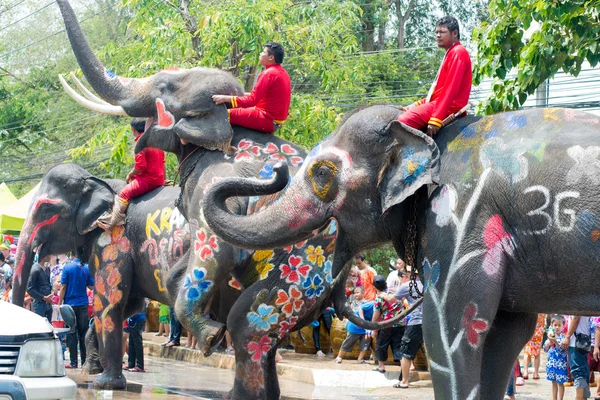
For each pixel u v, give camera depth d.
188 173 8.91
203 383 12.17
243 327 8.16
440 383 5.56
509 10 9.87
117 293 10.81
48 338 7.05
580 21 9.46
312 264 8.15
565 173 5.30
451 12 31.36
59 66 35.28
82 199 11.47
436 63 27.78
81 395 10.29
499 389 6.16
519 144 5.52
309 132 17.08
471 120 5.91
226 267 8.31
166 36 16.89
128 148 17.14
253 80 17.67
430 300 5.66
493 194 5.48
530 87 9.82
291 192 6.25
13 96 35.78
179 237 9.83
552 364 11.20
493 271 5.44
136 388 11.20
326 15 19.17
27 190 34.47
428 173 5.66
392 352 14.30
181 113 8.84
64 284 13.70
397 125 5.84
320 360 14.90
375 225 6.08
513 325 6.15
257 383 8.15
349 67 19.31
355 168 6.05
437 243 5.66
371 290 14.56
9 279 17.52
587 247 5.20
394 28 31.42
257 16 16.08
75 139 30.92
